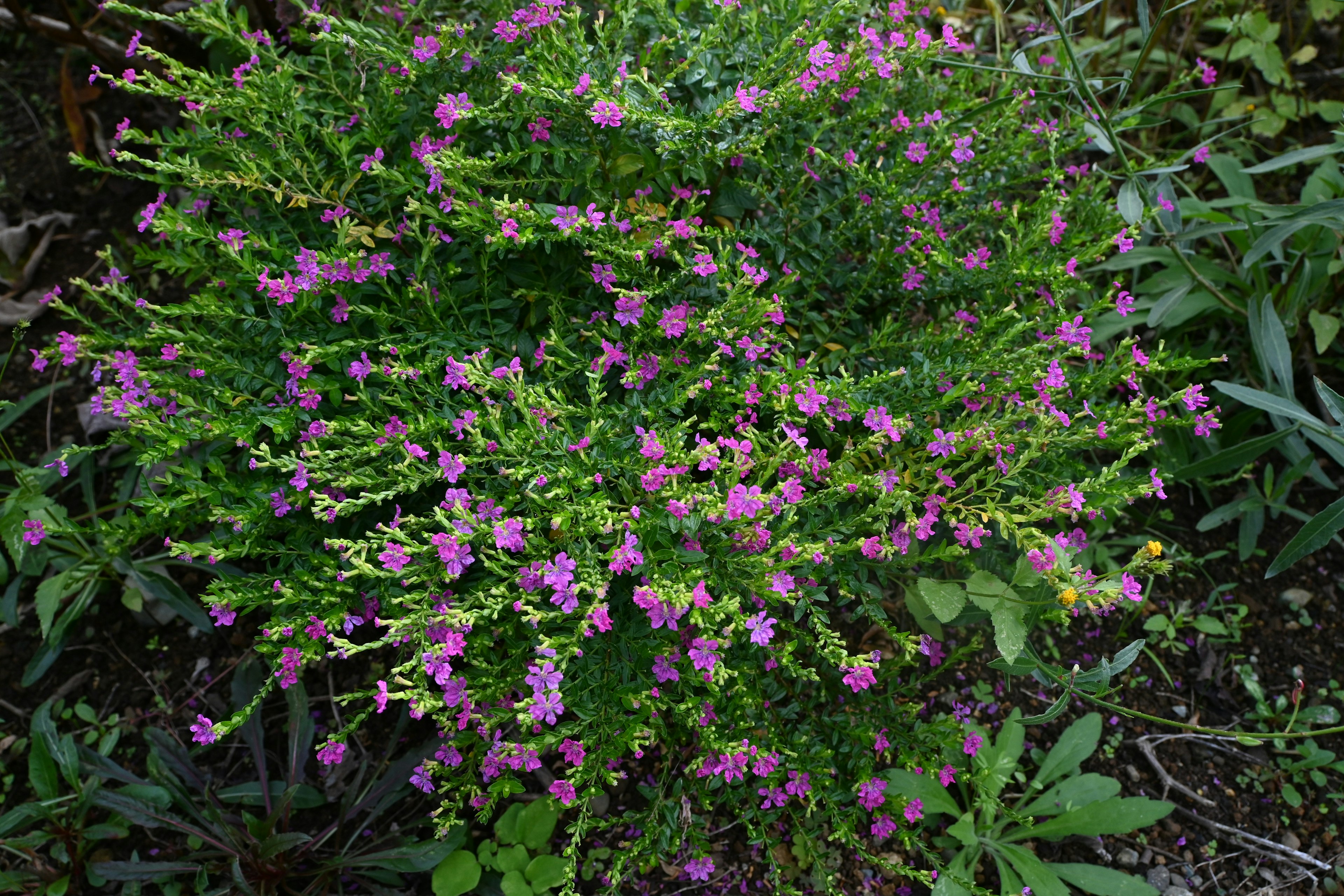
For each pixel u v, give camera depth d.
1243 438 3.09
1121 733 2.74
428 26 2.57
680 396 2.20
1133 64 3.68
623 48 2.50
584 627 1.93
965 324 2.52
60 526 2.82
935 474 2.23
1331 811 2.59
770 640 2.29
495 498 2.19
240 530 2.22
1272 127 3.52
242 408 2.36
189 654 2.94
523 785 2.55
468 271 2.43
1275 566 2.56
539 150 2.25
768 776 2.31
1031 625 2.26
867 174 2.51
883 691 2.48
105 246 3.64
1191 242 3.39
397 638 1.93
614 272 2.29
